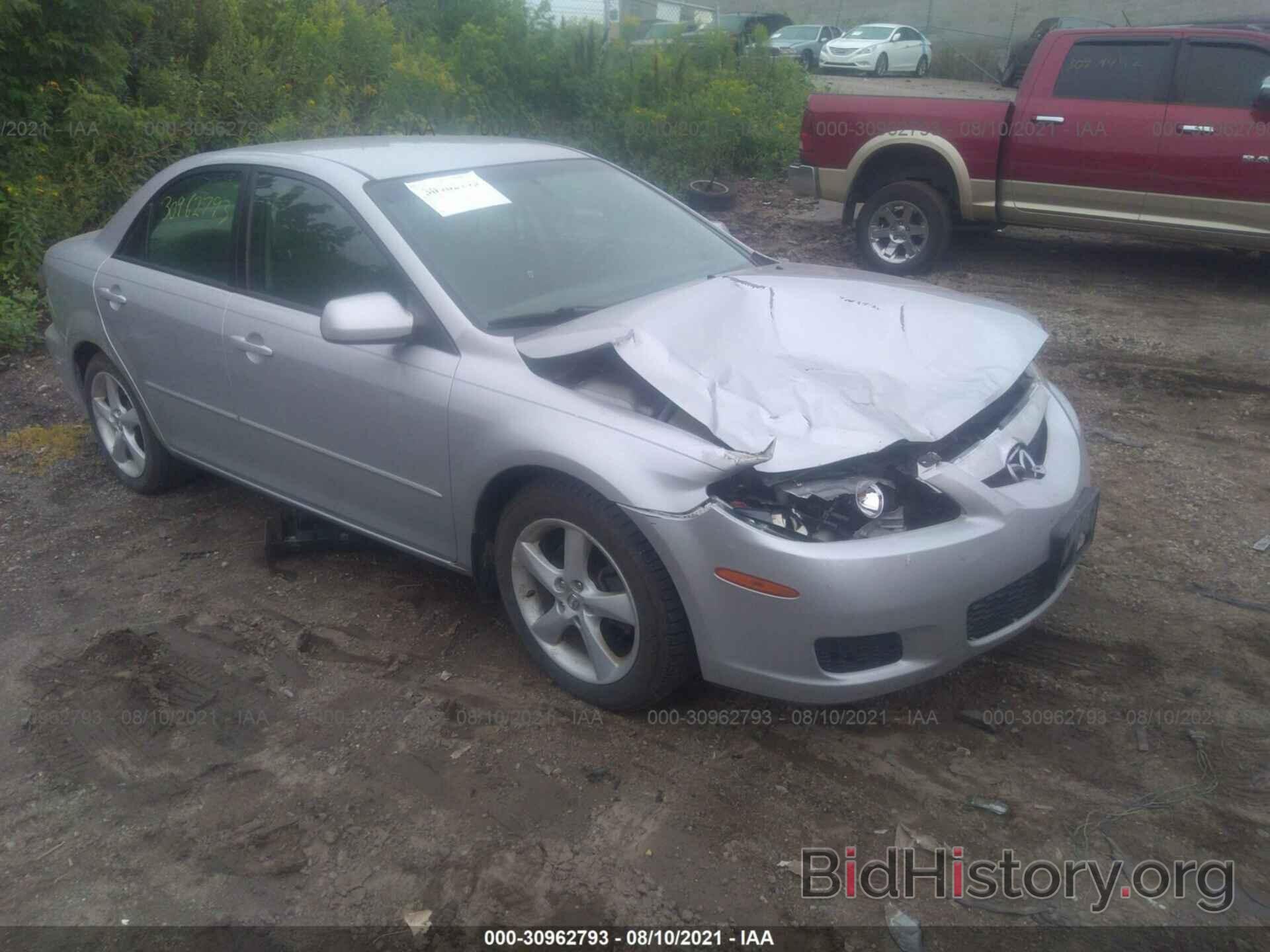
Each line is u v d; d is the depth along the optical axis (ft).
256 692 11.95
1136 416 19.17
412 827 9.82
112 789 10.52
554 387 10.90
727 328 11.44
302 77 36.45
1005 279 28.71
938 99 28.66
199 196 14.84
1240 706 11.17
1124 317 24.95
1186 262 30.32
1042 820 9.68
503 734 11.06
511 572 11.65
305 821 9.95
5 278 26.35
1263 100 24.59
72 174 28.89
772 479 9.64
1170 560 14.19
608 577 10.96
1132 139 26.43
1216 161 25.57
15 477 17.95
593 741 10.91
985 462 10.54
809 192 31.30
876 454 10.07
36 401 21.49
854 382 10.69
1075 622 12.76
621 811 9.91
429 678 12.09
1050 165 27.50
